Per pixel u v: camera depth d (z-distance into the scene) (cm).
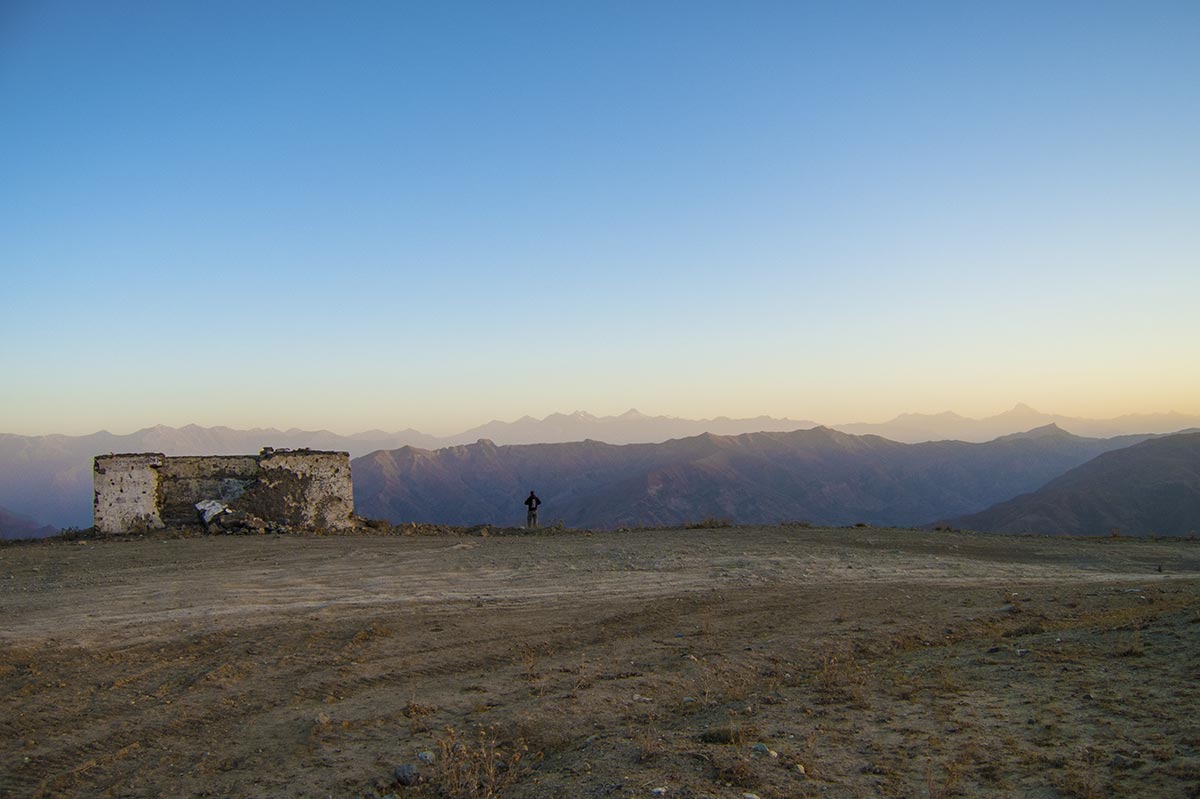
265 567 1750
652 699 955
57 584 1544
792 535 2375
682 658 1125
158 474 2475
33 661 1052
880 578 1759
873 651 1167
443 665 1092
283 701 941
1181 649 1016
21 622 1239
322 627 1246
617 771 705
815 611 1424
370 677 1033
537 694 971
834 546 2164
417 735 843
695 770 698
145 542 2169
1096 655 1040
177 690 968
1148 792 607
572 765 734
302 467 2578
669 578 1694
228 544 2117
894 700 904
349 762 775
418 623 1295
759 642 1214
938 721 818
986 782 652
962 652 1132
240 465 2538
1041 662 1023
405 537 2358
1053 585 1717
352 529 2595
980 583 1730
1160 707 807
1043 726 780
